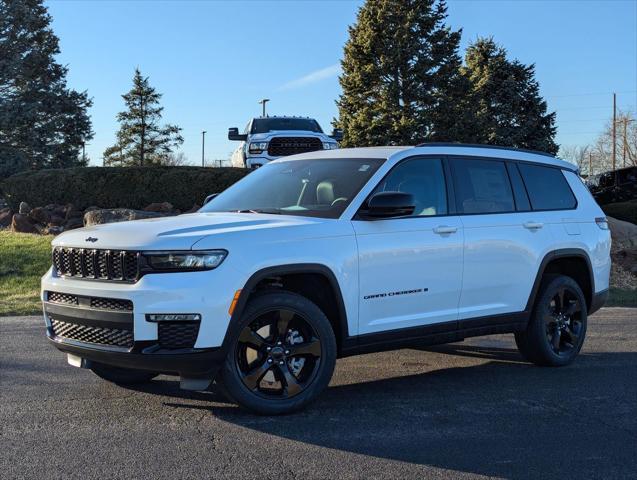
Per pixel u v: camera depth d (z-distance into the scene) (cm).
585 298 730
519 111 4938
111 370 564
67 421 477
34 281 1248
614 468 408
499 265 617
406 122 3516
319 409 518
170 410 505
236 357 474
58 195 1755
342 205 536
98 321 461
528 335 668
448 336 585
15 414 491
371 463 407
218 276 453
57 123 2884
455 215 596
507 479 388
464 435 463
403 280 547
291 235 492
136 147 5262
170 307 442
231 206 596
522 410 526
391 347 553
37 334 814
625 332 904
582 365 693
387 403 539
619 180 2706
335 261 506
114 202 1709
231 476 382
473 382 614
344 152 620
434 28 3709
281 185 600
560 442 453
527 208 664
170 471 388
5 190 1878
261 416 493
